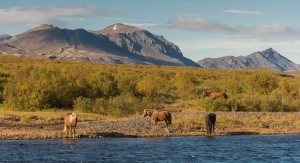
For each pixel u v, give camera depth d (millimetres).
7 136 27078
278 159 21500
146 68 118875
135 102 43656
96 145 24750
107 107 41438
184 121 34531
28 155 21188
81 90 46781
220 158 21516
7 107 41750
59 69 49625
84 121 35312
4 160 19875
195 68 131625
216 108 44812
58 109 42406
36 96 42062
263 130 32656
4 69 76438
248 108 45750
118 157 21156
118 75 55844
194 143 26281
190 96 55344
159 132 30594
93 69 92875
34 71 50531
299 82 75812
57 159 20359
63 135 28250
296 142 27203
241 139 28375
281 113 42688
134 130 31047
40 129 30422
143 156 21562
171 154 22328
